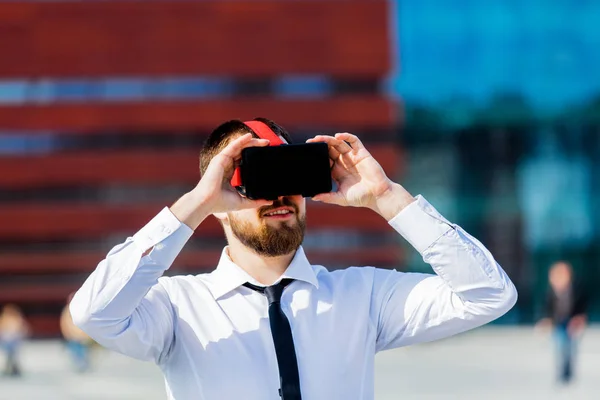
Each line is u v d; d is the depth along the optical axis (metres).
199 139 50.81
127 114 50.38
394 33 50.69
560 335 16.38
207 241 49.72
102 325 3.73
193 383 3.88
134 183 50.59
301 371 3.84
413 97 50.94
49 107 50.25
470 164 51.34
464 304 3.95
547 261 51.56
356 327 3.96
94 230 50.19
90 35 50.19
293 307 3.93
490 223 51.47
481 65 50.94
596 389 16.58
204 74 50.41
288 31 50.34
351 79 50.88
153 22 50.12
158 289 4.00
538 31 50.91
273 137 4.01
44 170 50.22
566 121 51.12
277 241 3.87
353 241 50.09
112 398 17.47
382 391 17.70
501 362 25.19
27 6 49.97
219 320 3.91
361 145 3.95
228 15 50.28
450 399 15.80
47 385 21.44
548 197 51.44
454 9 50.84
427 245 3.86
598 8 50.81
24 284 49.88
